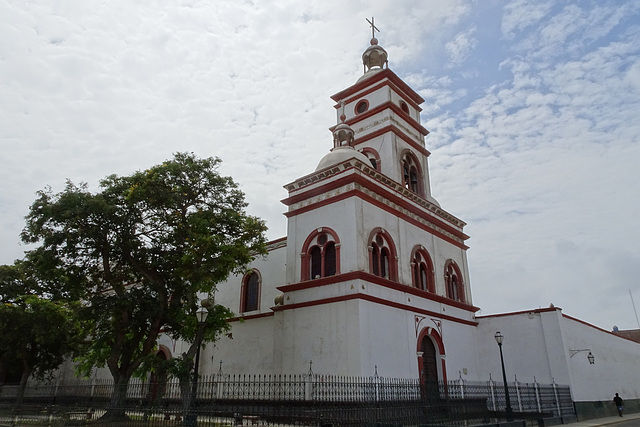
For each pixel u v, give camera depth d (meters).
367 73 33.62
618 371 32.06
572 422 23.47
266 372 24.61
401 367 21.38
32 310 26.19
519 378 26.38
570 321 27.33
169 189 21.31
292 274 23.88
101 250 20.86
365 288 20.75
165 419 15.25
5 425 18.34
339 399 16.12
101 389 17.97
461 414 19.19
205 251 20.03
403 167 29.62
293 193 25.50
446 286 27.80
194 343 20.98
